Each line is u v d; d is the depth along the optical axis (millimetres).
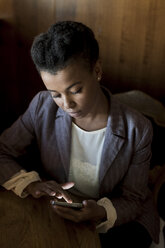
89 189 1368
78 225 1042
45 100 1317
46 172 1422
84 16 2188
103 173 1271
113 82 2381
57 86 939
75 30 930
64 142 1271
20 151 1391
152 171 1693
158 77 2309
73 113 1026
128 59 2283
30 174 1220
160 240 1528
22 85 2492
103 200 1221
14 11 2217
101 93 1210
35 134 1398
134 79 2350
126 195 1301
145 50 2236
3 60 2387
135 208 1275
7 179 1218
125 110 1266
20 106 2582
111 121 1213
